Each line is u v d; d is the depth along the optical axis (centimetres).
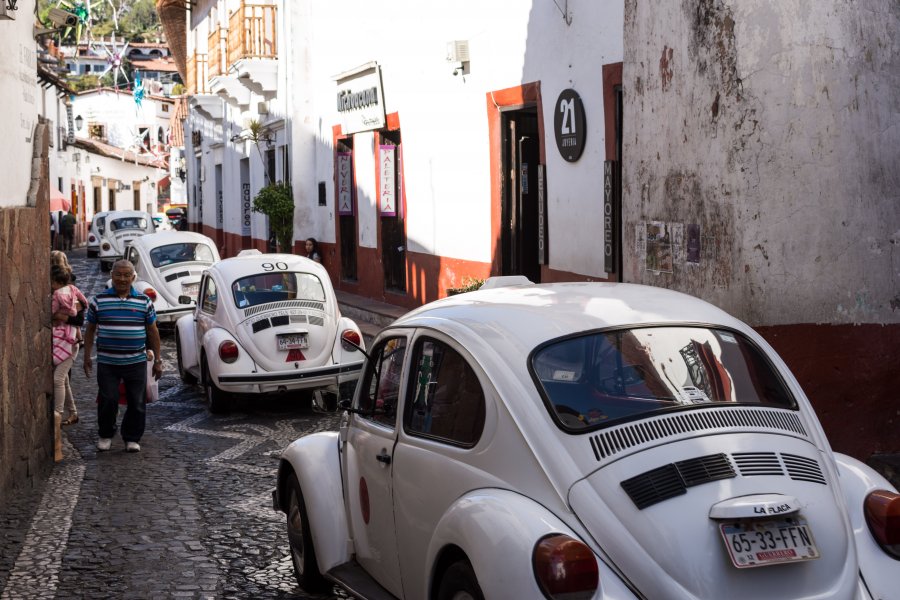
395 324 536
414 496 457
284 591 591
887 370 734
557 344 427
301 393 1284
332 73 2270
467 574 390
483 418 420
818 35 717
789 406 429
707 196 747
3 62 797
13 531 709
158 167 7925
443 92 1642
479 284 1404
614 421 395
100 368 955
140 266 1873
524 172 1477
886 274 732
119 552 663
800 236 722
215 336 1144
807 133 719
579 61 1216
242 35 2662
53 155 4684
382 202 1956
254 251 1279
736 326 463
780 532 365
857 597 374
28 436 832
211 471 885
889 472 700
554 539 355
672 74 772
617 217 1149
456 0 1565
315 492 555
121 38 9144
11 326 779
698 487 369
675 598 351
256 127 2725
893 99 731
